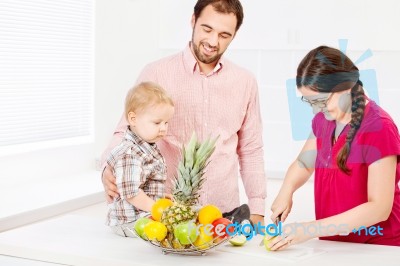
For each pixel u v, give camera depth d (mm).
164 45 4691
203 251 1918
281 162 4340
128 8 4707
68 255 1940
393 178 2055
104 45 4609
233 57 4582
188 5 4609
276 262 1874
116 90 4734
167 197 2238
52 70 4277
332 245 2096
